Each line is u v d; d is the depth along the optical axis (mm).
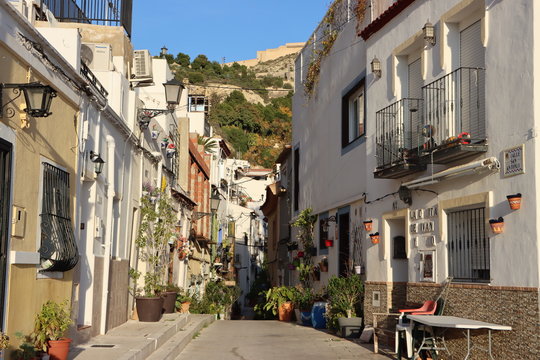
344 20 17922
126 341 11336
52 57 9047
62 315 8859
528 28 8586
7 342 6793
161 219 17781
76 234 10289
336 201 18266
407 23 12453
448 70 10797
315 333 16188
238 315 42406
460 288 9875
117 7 15992
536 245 8180
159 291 17672
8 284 7465
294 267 24281
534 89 8414
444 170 10742
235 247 51281
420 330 10406
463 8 10242
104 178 12508
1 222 7336
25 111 7961
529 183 8406
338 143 18297
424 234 11414
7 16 7457
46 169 8789
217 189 38062
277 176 35594
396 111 12820
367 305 14156
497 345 8820
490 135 9367
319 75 21062
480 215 9805
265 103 100062
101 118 12180
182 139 25156
